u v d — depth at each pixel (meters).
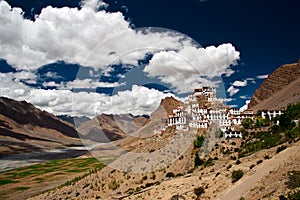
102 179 74.50
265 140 79.44
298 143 52.47
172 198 45.62
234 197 36.44
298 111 104.88
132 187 58.19
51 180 155.75
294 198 27.23
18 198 121.81
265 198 30.52
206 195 43.03
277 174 36.22
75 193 82.56
